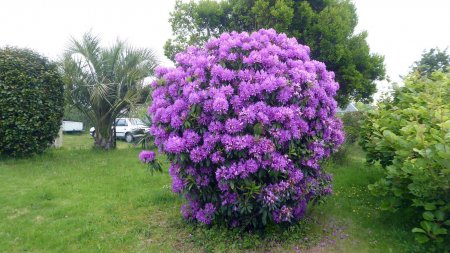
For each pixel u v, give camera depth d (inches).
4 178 262.2
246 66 147.9
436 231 126.8
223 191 142.0
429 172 125.9
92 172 284.2
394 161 148.4
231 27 392.8
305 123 143.8
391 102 215.0
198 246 145.3
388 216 174.4
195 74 149.0
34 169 293.3
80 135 924.6
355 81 364.8
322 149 149.4
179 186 151.6
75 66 382.0
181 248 144.6
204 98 140.1
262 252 141.6
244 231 155.1
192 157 135.2
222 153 135.7
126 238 153.5
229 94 138.1
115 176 270.1
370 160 201.0
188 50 172.7
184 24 417.1
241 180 136.2
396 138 150.3
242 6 375.6
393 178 152.0
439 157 120.6
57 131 366.9
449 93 171.3
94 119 426.6
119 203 201.3
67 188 234.1
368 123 212.1
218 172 133.9
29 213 187.8
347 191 217.9
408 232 155.9
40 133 345.1
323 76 164.1
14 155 336.8
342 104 402.6
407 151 138.9
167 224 169.3
